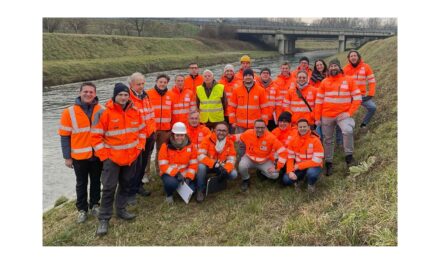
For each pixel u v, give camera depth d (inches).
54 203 282.0
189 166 233.0
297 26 1873.8
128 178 205.9
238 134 257.3
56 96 765.3
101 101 716.7
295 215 203.9
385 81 420.8
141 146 207.6
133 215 214.5
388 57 567.5
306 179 248.8
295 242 179.0
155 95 252.8
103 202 198.8
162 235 198.1
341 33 1585.9
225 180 245.3
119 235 198.8
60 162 373.7
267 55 1768.0
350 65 309.4
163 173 227.0
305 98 272.8
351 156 250.7
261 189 245.4
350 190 215.0
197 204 230.7
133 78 217.0
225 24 1973.4
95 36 1352.1
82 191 211.0
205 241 190.5
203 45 1769.2
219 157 242.2
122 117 193.5
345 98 245.1
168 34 1930.4
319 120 254.5
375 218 176.4
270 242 183.0
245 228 198.1
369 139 284.5
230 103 273.3
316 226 183.0
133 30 1868.8
